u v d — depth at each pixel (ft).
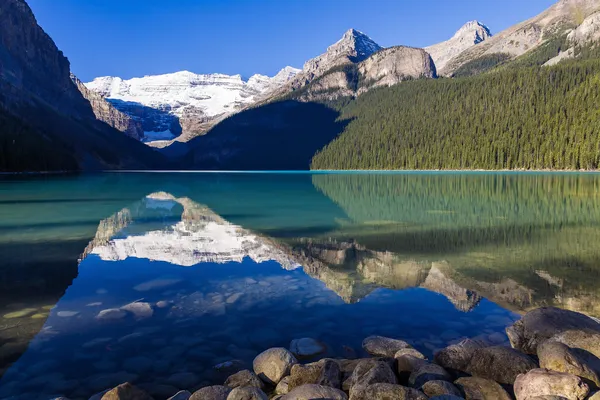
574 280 21.70
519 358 12.37
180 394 10.89
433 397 10.32
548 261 26.16
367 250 30.35
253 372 12.51
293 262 26.50
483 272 23.59
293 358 13.06
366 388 10.70
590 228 39.88
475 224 43.21
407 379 12.29
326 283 21.65
